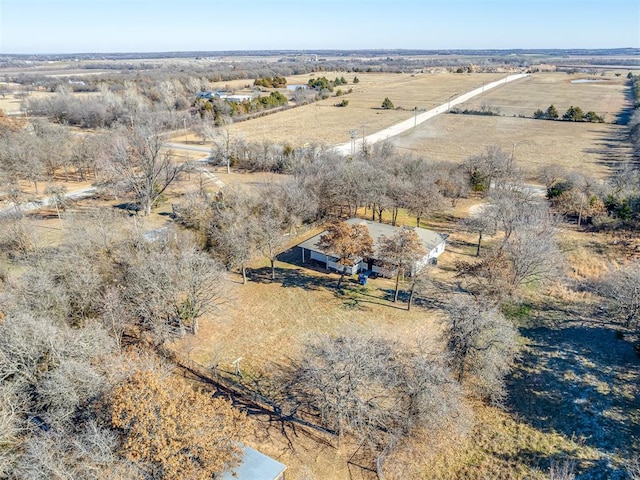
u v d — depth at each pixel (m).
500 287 35.75
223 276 38.59
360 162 62.06
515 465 24.59
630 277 37.00
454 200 64.50
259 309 39.47
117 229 43.88
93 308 32.84
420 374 25.16
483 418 27.83
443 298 41.16
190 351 33.78
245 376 31.28
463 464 24.67
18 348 23.94
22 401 22.83
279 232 48.59
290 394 29.64
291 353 33.69
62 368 22.89
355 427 26.02
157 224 54.25
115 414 19.39
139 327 35.59
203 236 47.12
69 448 19.97
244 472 21.19
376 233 48.97
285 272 46.28
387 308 39.66
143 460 18.52
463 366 28.30
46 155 69.12
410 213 57.88
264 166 82.81
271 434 26.34
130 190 62.56
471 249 51.16
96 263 35.38
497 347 28.45
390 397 27.05
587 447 25.78
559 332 36.59
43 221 55.34
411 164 65.44
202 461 19.11
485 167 69.56
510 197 53.81
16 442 20.92
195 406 20.66
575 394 29.84
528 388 30.47
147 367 24.25
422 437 25.95
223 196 54.19
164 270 33.09
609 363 32.78
